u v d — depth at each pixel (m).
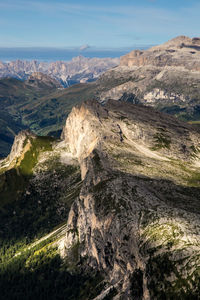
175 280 79.25
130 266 106.81
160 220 110.81
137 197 140.50
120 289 108.94
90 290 145.62
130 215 126.19
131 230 114.94
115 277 123.44
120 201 140.12
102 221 139.25
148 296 83.50
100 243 144.38
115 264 123.19
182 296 73.81
